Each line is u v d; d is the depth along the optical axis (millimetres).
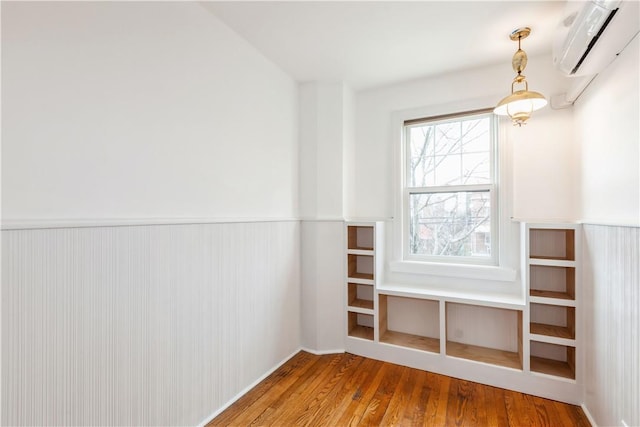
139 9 1454
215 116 1870
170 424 1561
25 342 1062
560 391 1927
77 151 1219
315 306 2646
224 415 1811
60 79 1171
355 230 2852
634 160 1376
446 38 2064
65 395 1165
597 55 1537
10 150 1044
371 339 2584
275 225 2398
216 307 1843
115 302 1334
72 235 1190
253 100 2191
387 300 2818
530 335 2027
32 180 1093
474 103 2500
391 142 2844
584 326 1887
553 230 2246
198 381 1717
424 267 2656
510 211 2377
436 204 2742
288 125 2596
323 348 2641
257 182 2223
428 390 2061
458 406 1879
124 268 1369
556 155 2240
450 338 2582
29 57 1090
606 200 1659
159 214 1535
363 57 2326
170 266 1576
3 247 1008
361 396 1990
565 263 1965
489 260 2498
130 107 1411
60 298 1152
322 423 1730
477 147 2586
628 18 1227
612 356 1525
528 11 1770
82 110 1237
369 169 2926
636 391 1304
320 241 2650
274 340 2359
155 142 1521
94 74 1276
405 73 2588
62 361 1158
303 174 2729
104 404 1289
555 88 2240
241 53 2078
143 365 1443
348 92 2838
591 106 1881
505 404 1899
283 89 2531
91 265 1249
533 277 2297
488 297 2266
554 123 2250
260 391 2055
